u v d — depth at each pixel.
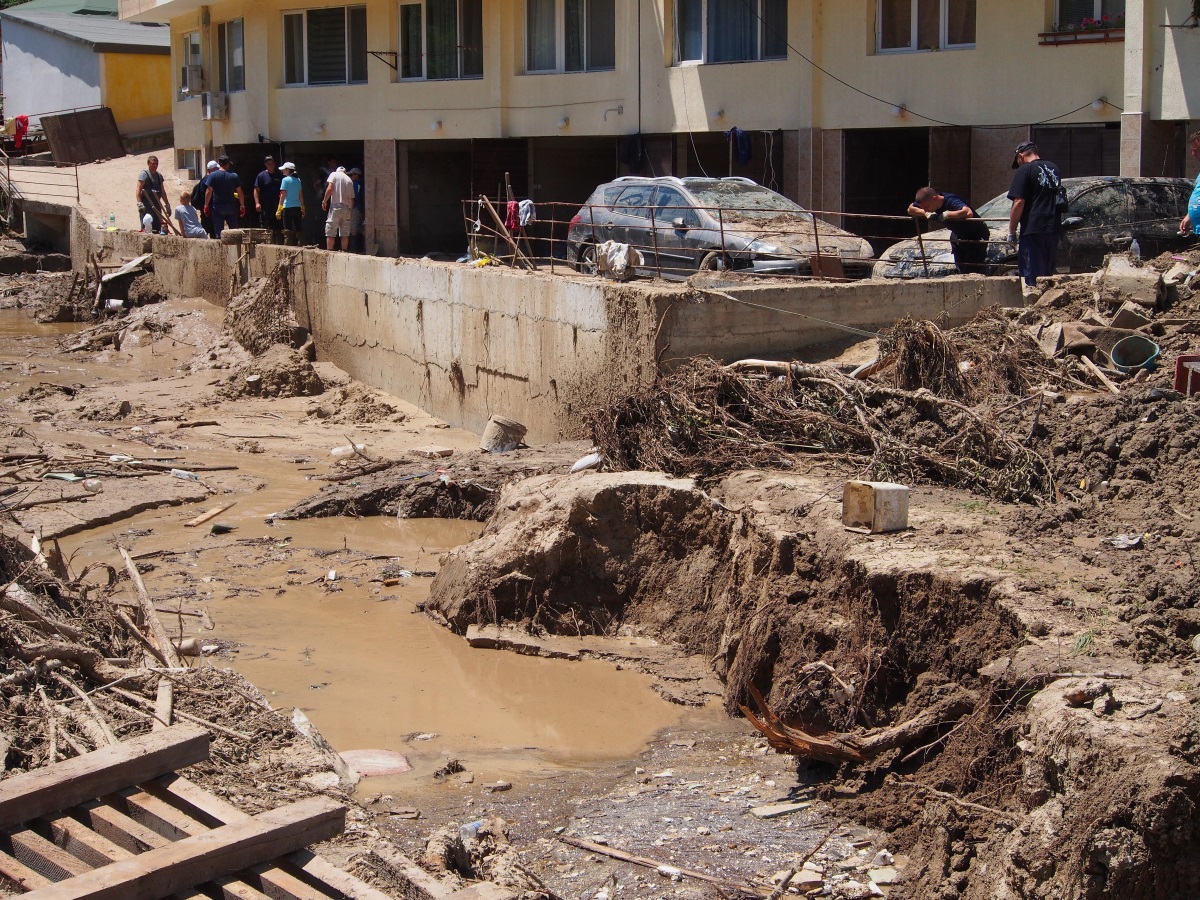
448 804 7.08
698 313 12.54
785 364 11.02
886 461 9.66
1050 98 19.00
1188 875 5.02
